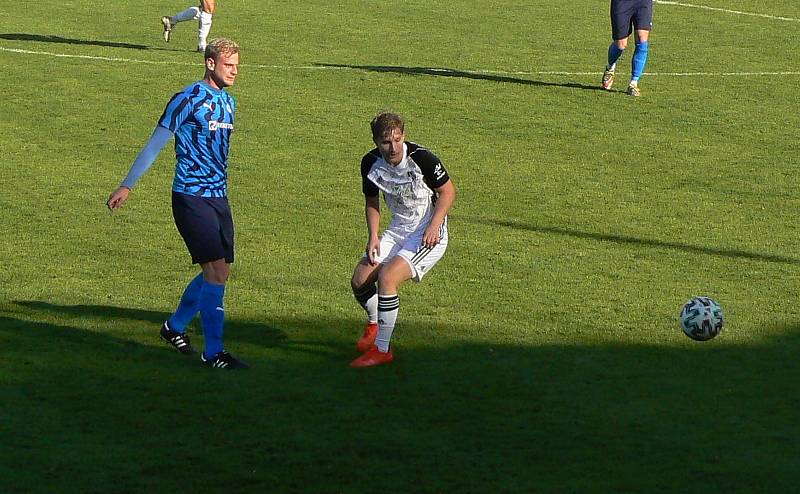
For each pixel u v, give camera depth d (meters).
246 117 53.84
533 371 27.48
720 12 85.94
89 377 26.61
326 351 28.77
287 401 25.55
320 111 55.28
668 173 46.97
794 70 66.94
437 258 28.78
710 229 40.03
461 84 61.22
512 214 41.38
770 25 81.19
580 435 24.00
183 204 27.11
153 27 75.25
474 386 26.55
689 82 63.22
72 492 21.11
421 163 28.08
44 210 40.53
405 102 57.31
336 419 24.62
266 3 85.56
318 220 40.34
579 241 38.50
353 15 81.44
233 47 27.28
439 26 77.88
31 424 24.02
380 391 26.19
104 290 32.88
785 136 52.97
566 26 78.75
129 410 24.86
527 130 52.97
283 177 45.34
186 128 26.97
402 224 29.00
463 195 43.50
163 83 59.53
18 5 81.00
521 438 23.81
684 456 23.06
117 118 53.09
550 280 34.53
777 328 30.72
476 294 33.19
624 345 29.31
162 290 33.06
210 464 22.41
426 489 21.55
